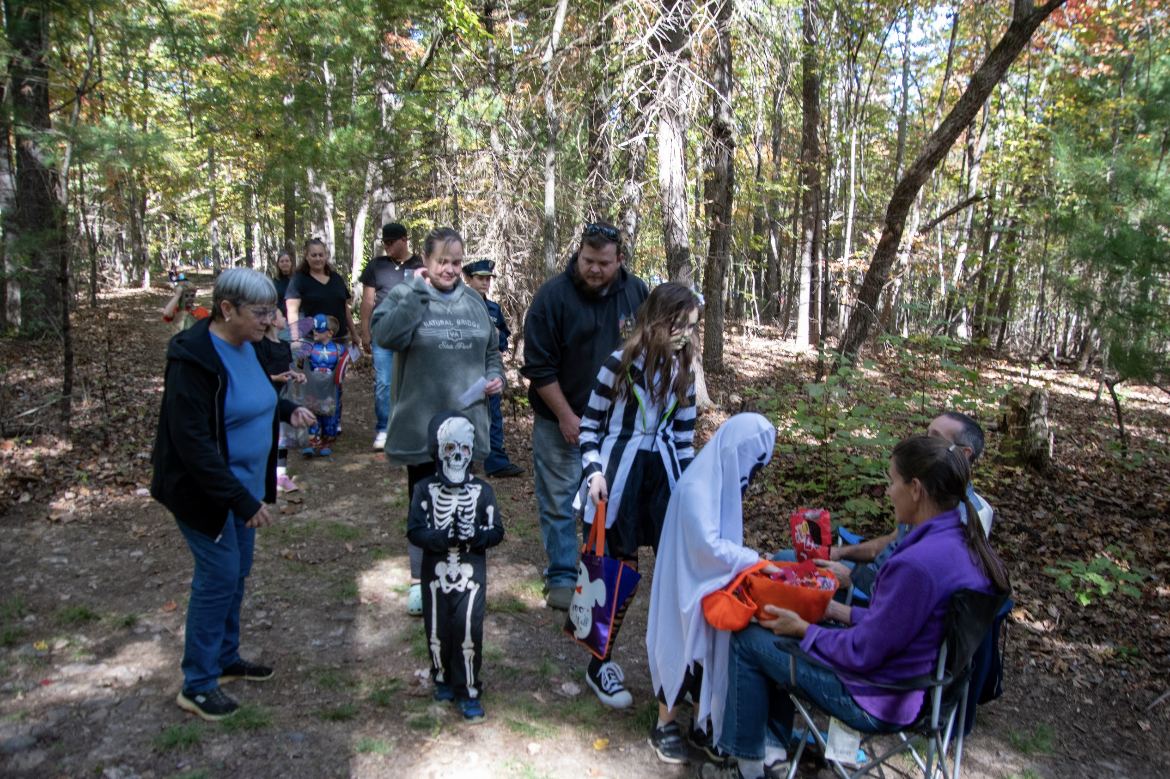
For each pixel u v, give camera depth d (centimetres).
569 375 401
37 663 327
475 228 1123
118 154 651
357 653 360
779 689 288
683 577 282
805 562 283
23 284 938
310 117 1229
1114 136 854
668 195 910
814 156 1319
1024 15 792
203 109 1149
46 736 275
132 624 369
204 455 266
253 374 294
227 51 844
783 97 939
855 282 1645
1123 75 727
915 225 2164
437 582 307
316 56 1151
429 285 390
